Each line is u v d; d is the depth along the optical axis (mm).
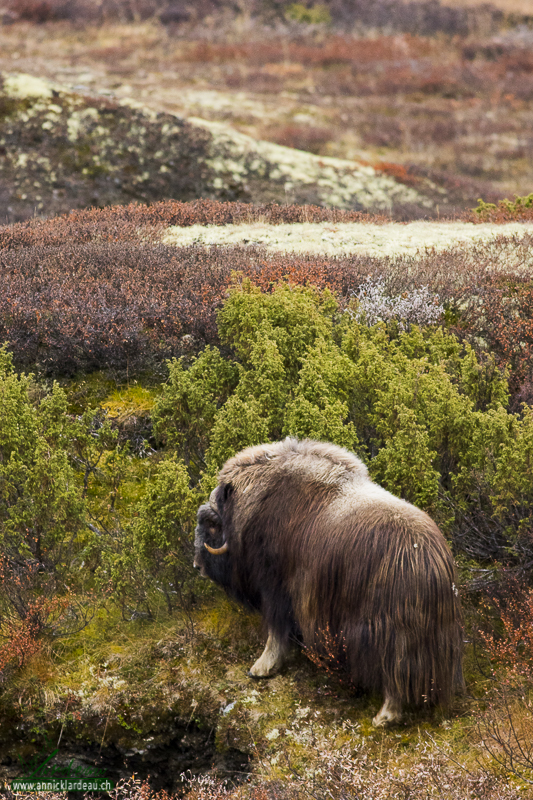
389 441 4645
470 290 7289
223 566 4168
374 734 3689
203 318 6664
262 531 3941
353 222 12008
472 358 5430
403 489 4520
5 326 6574
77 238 9984
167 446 5613
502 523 4527
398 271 7699
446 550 3588
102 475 5426
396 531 3527
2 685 4258
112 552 4715
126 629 4566
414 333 5867
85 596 4691
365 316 6410
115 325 6543
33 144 21047
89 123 21891
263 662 4164
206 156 21219
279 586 3982
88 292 7000
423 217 17141
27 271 7805
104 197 19766
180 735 4160
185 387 5277
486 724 3525
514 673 3832
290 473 3939
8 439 4879
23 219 18375
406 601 3447
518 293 7250
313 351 5336
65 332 6480
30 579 4598
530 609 3820
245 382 5309
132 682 4254
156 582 4582
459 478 4621
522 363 6074
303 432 4734
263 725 3918
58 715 4188
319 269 7441
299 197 19766
